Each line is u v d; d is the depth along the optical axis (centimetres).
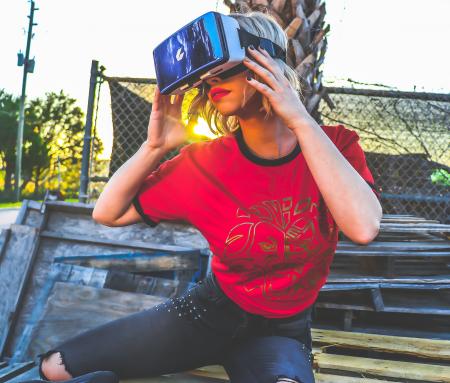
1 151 3064
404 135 462
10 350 275
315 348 213
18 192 2453
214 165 129
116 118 464
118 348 141
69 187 3312
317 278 134
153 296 250
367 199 113
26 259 295
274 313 136
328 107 457
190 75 112
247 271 132
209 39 107
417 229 284
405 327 257
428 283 248
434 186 464
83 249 297
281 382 116
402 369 186
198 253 284
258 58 112
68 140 3394
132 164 134
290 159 124
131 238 299
